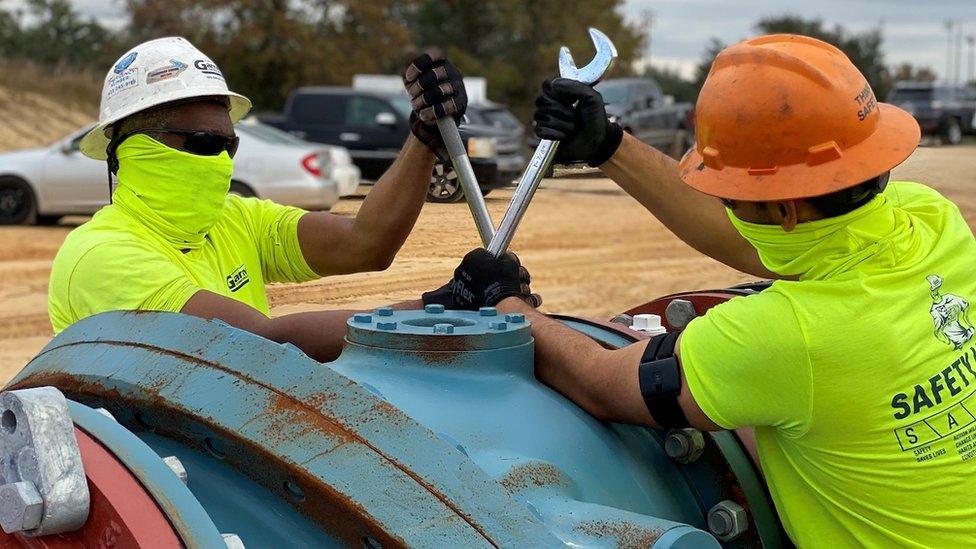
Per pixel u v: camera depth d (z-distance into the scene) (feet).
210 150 8.24
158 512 4.32
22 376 6.15
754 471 6.65
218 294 7.49
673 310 8.16
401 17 164.25
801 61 5.79
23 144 98.53
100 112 8.39
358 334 6.13
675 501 6.41
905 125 6.15
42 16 181.27
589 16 165.68
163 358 5.40
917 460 5.91
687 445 6.42
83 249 7.73
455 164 7.36
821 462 6.05
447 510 4.69
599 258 42.60
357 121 64.64
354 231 8.63
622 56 169.99
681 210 7.58
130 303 7.48
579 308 31.55
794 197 5.76
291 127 65.62
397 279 8.63
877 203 6.04
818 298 5.87
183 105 8.09
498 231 7.09
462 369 5.98
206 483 5.15
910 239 6.17
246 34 134.41
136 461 4.52
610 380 6.15
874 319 5.84
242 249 8.87
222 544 4.31
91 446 4.58
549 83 7.13
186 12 136.77
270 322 7.21
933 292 6.09
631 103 70.44
